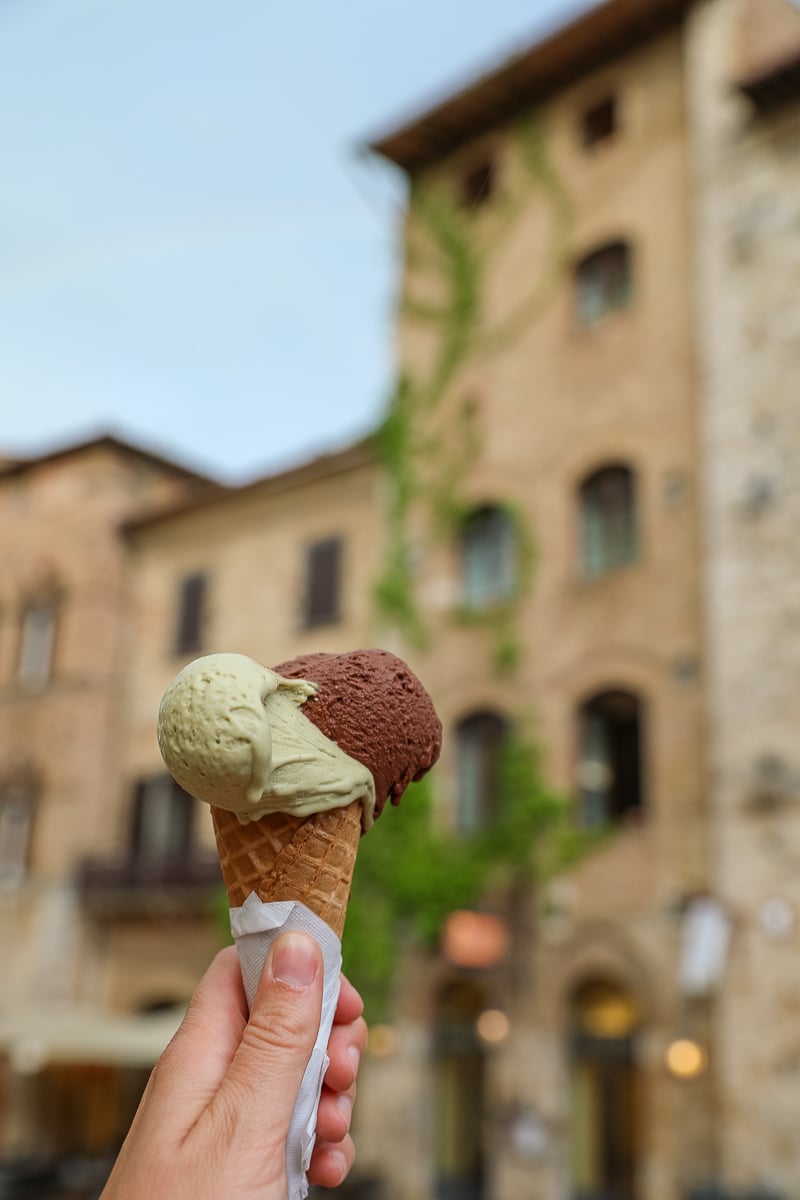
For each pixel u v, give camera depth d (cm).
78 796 2528
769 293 1725
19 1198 2098
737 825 1538
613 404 1917
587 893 1705
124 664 2672
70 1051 1859
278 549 2438
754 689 1577
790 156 1762
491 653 1950
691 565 1733
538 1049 1698
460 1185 1797
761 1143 1403
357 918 1912
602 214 2041
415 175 2366
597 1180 1638
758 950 1476
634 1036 1611
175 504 2606
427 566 2097
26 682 2720
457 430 2128
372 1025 1873
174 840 2456
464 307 2189
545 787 1803
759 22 1906
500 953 1767
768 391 1684
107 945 2431
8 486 2928
